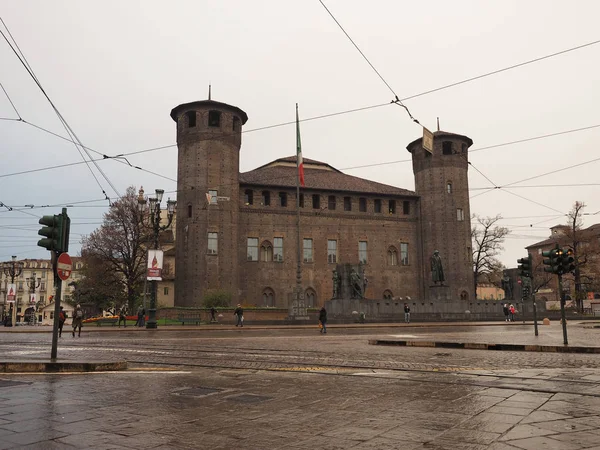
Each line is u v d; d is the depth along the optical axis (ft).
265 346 59.36
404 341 61.26
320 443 17.47
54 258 39.42
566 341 57.47
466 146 217.97
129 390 27.58
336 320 143.54
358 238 210.79
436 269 171.01
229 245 182.50
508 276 196.54
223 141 185.47
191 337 80.23
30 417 21.20
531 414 21.43
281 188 202.39
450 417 21.09
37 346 61.21
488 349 55.57
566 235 215.92
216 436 18.40
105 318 146.51
